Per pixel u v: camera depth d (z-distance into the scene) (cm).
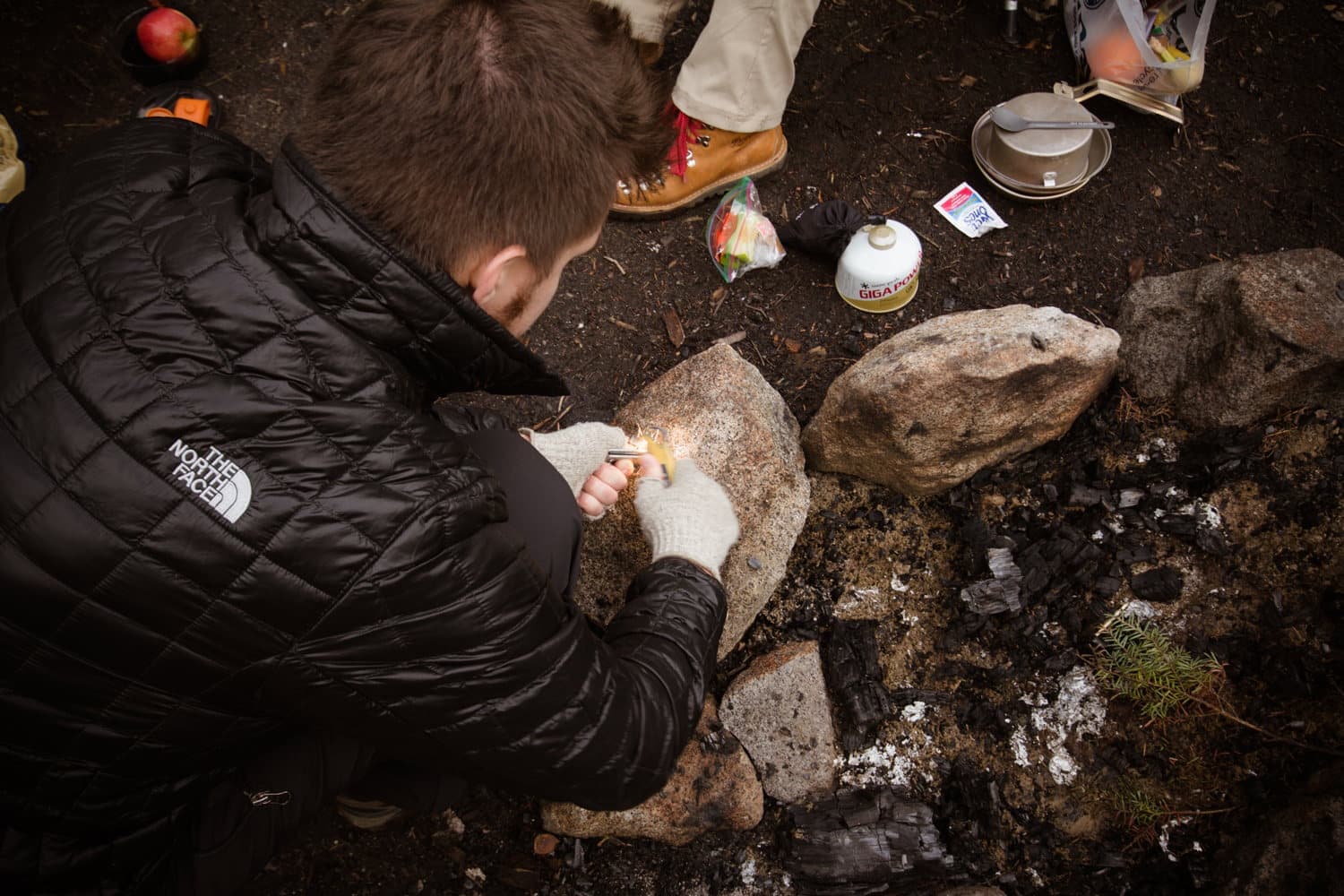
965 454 218
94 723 113
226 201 116
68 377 105
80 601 103
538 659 120
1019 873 199
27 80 283
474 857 210
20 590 103
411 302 111
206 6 298
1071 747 206
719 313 260
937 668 216
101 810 125
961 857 200
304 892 208
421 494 109
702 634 155
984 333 205
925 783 208
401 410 113
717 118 252
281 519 104
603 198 116
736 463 215
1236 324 212
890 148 278
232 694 115
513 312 129
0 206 249
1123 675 206
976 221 266
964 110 281
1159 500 220
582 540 170
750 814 204
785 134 281
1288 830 176
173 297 108
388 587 107
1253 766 198
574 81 106
